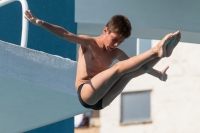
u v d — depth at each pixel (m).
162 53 18.31
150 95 72.38
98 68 20.28
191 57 69.50
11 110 24.06
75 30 29.20
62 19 28.81
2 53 21.05
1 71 20.92
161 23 31.05
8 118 24.88
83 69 20.31
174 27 31.17
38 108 23.97
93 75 20.23
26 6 22.92
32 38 28.06
